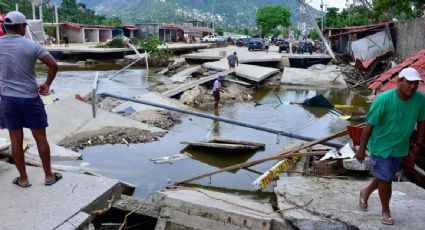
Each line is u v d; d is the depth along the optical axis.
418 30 22.20
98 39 57.31
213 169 9.98
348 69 29.28
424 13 26.41
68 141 10.67
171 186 8.71
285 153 8.46
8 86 4.95
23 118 5.10
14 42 4.91
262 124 15.25
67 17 68.69
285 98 21.45
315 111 17.95
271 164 10.38
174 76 27.11
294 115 17.06
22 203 4.95
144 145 11.38
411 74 4.16
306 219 4.96
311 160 8.91
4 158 6.89
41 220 4.62
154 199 5.82
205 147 11.23
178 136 12.72
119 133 11.76
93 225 5.17
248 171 9.96
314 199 5.62
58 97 14.92
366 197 5.14
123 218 5.73
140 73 30.28
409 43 23.84
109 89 21.59
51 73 5.08
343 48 39.47
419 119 4.48
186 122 14.75
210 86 22.27
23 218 4.64
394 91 4.33
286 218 5.05
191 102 18.55
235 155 11.02
